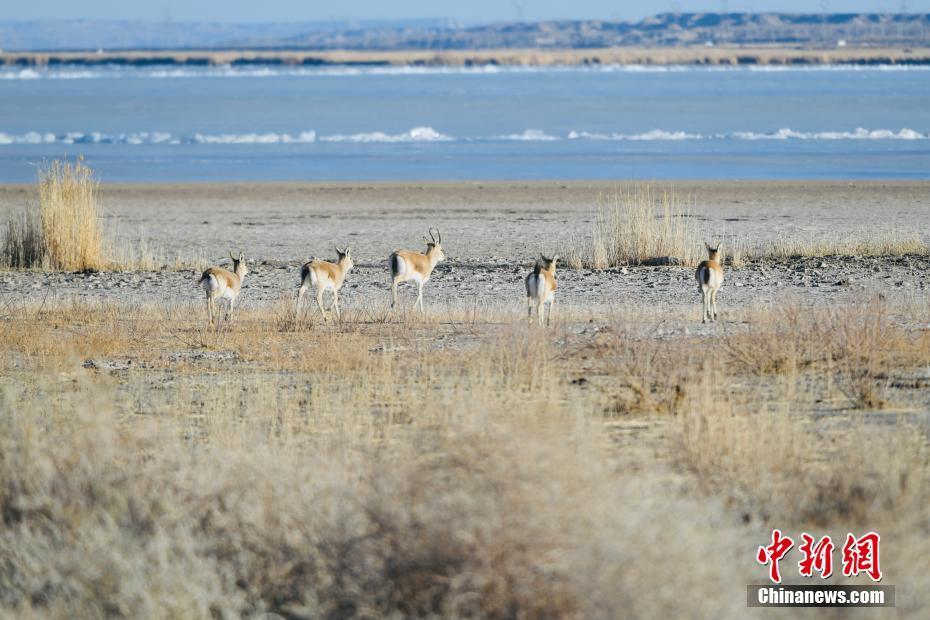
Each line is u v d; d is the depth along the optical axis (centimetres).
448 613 2277
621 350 5038
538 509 2261
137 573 2492
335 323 6794
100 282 9219
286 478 2845
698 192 16812
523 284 8950
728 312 7044
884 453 3253
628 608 2144
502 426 2631
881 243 10519
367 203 16112
